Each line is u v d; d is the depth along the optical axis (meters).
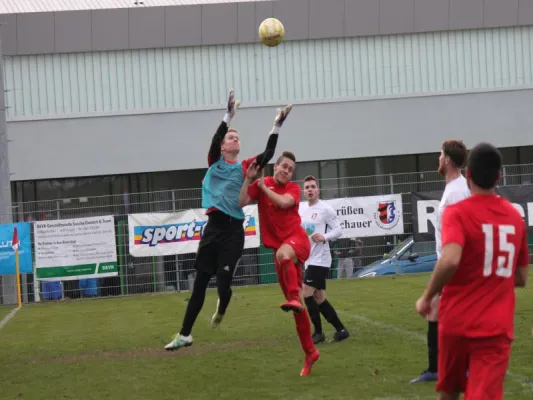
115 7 67.69
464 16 69.88
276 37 22.95
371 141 68.88
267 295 44.84
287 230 19.36
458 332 11.42
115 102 67.88
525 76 70.88
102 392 18.77
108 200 60.97
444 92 69.31
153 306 42.44
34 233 50.78
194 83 68.50
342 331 25.28
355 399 16.88
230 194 20.58
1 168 52.91
